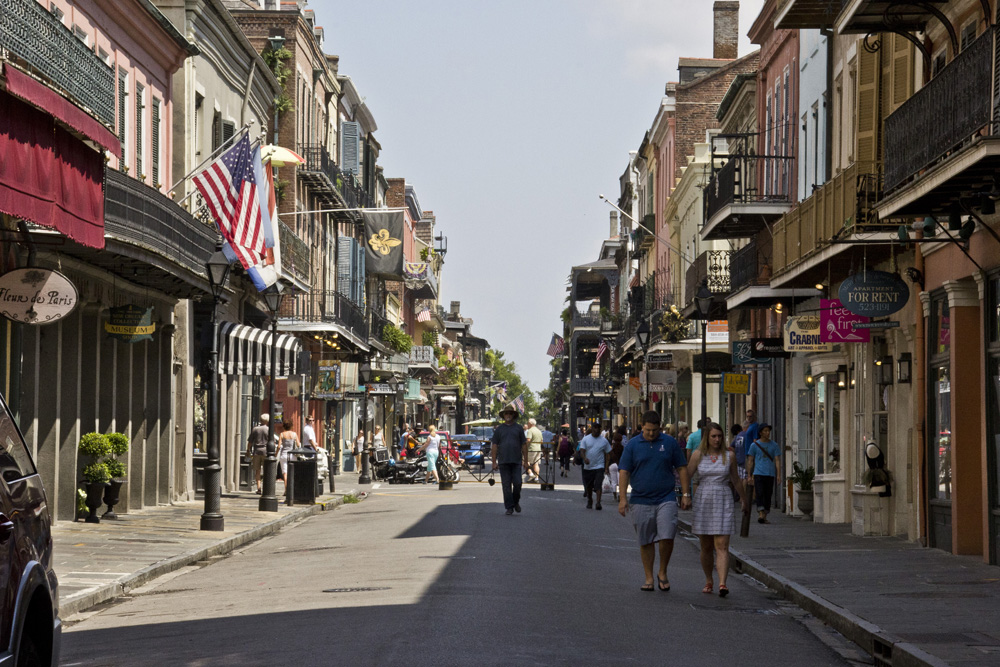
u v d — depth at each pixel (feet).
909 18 71.61
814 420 105.70
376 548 69.36
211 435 81.20
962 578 55.31
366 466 161.68
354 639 36.73
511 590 49.14
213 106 122.31
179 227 89.76
